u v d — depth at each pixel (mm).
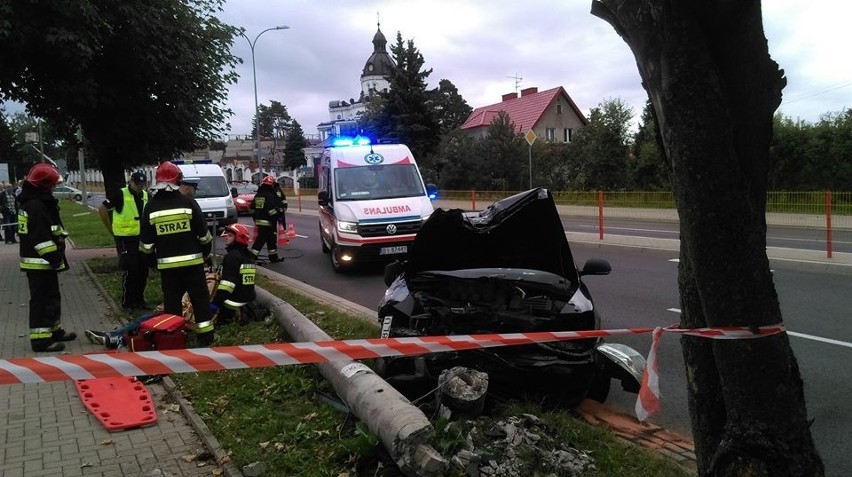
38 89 10680
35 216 5848
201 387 4875
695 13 1905
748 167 2031
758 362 1985
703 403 2223
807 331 6816
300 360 3000
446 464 3127
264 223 13148
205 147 13305
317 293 9461
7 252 15922
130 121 11234
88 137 11383
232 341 6270
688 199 1965
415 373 4379
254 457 3654
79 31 9133
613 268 11625
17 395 4781
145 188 8336
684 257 2230
